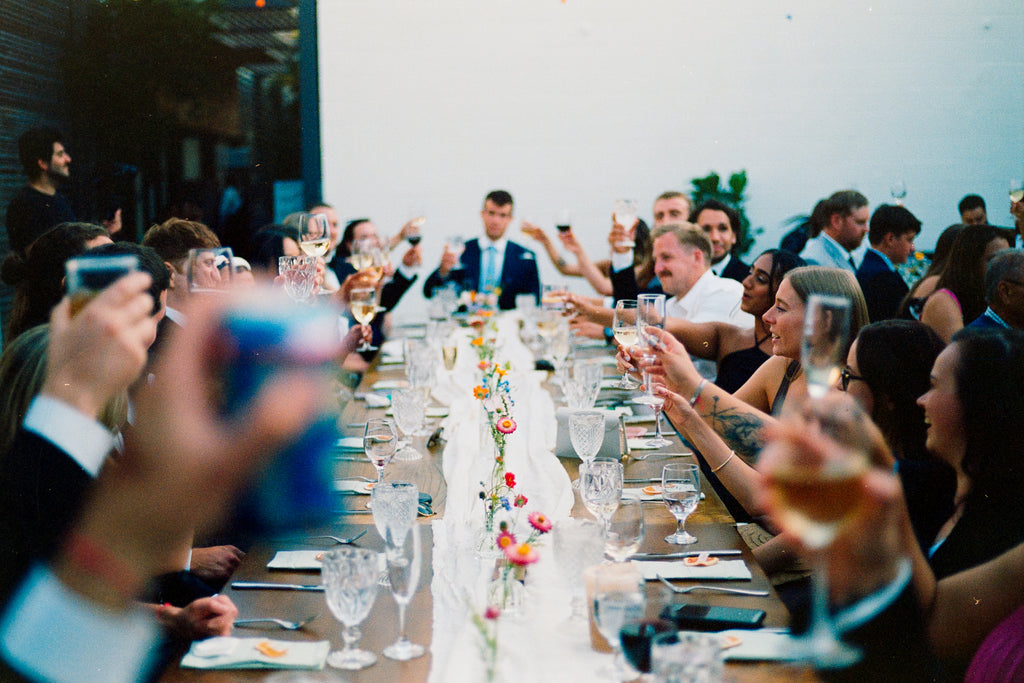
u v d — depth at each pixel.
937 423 1.73
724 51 7.62
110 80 6.18
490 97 7.74
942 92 7.58
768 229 7.78
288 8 7.55
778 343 2.71
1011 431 1.64
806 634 1.77
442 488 2.44
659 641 1.23
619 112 7.72
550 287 4.53
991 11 7.47
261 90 7.57
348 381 4.41
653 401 2.76
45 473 1.59
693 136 7.72
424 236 7.90
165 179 6.81
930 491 1.94
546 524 1.63
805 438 0.98
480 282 6.25
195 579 1.96
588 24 7.64
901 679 1.65
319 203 5.39
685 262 4.06
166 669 1.49
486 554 1.94
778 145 7.69
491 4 7.64
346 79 7.73
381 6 7.63
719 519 2.19
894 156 7.66
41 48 5.62
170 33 6.55
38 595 0.95
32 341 1.86
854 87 7.61
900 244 5.08
